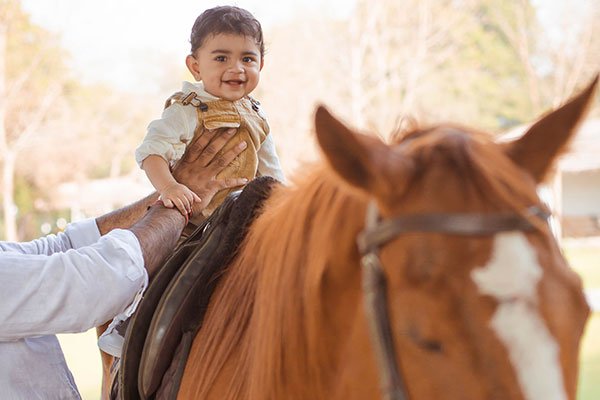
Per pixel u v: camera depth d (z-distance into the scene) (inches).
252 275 99.7
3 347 112.0
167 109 130.6
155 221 116.6
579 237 1219.9
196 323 107.6
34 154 1786.4
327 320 81.2
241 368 96.0
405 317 67.7
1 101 1713.8
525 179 71.8
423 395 66.9
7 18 1745.8
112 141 1937.7
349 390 78.0
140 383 109.9
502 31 1927.9
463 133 75.5
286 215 89.4
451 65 1797.5
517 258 66.1
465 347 64.8
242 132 131.8
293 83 1631.4
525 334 63.9
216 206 128.9
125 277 107.1
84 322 106.6
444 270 66.7
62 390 117.0
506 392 63.4
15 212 1766.7
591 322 508.4
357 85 1658.5
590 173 1454.2
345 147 70.3
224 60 133.2
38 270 104.4
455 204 69.1
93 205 1845.5
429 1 1734.7
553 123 74.0
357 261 77.7
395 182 70.4
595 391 335.9
